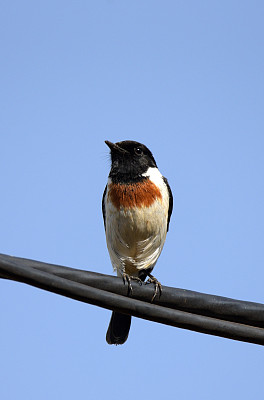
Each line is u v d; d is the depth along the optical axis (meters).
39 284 7.48
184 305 8.76
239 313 8.59
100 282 8.61
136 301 7.86
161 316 7.89
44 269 8.21
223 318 8.66
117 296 7.81
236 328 8.00
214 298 8.69
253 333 8.00
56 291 7.57
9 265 7.35
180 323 7.95
